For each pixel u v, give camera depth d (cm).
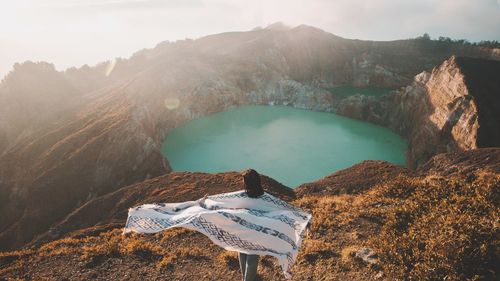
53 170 7300
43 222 6384
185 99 12031
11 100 12619
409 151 8881
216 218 587
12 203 7450
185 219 600
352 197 1891
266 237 582
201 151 9506
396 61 18838
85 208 3625
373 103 12131
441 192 1451
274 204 641
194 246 1376
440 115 7712
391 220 1262
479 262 876
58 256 1370
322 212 1546
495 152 2714
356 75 18800
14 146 10181
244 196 638
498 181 1333
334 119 12525
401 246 1040
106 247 1366
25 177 7788
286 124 11938
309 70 18600
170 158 9069
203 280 1109
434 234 1024
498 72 7731
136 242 1391
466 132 6419
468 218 1043
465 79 7294
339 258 1091
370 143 10062
